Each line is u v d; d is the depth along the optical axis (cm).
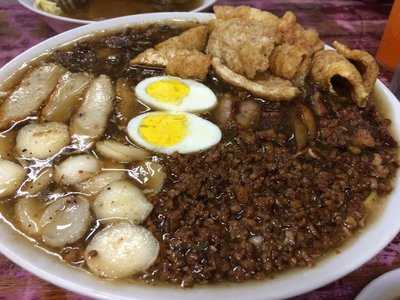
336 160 21
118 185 19
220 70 25
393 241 20
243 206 19
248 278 17
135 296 15
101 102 23
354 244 18
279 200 19
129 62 25
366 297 17
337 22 33
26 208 18
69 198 18
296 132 22
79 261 17
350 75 23
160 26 28
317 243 18
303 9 34
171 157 21
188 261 17
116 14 32
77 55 26
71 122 22
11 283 18
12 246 17
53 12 30
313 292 19
